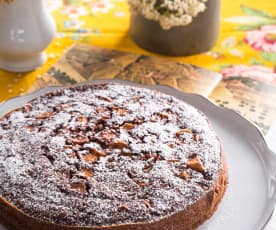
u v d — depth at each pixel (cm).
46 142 66
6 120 70
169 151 65
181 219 60
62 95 74
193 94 78
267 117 80
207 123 70
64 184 62
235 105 82
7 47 86
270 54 94
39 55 91
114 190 61
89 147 65
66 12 104
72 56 92
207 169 64
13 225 62
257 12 104
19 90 86
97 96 74
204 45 93
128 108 71
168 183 62
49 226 59
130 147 65
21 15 85
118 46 95
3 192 62
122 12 104
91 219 59
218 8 92
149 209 60
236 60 93
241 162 70
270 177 68
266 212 64
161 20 89
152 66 90
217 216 64
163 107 72
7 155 65
